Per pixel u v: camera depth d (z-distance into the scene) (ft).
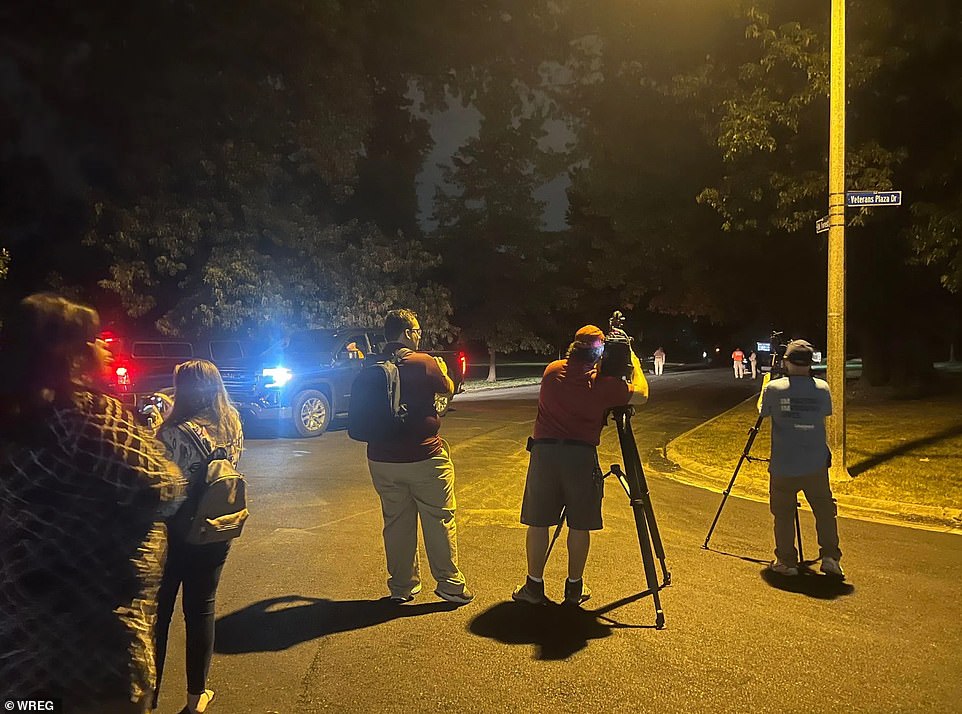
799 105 47.44
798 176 52.06
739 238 70.59
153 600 8.82
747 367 144.56
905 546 23.84
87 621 8.14
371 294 80.53
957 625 17.33
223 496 11.68
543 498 18.02
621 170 74.43
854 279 71.36
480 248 116.16
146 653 8.57
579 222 143.54
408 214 98.37
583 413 17.75
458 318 117.70
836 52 33.42
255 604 18.37
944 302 75.00
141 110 70.03
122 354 49.16
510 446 44.65
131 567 8.46
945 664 15.30
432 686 14.26
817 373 104.53
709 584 20.03
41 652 8.02
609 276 96.89
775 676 14.73
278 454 41.42
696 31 59.36
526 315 123.34
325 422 49.34
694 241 74.18
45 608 8.02
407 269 85.92
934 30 44.96
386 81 88.79
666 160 69.10
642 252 88.22
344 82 74.23
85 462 8.09
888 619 17.65
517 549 23.13
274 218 72.02
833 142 33.63
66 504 8.10
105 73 71.56
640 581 20.21
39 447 8.04
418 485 18.03
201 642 12.85
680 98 58.23
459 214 115.75
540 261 116.88
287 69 72.28
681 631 16.88
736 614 17.92
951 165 47.60
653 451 43.86
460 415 61.82
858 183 48.52
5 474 8.01
